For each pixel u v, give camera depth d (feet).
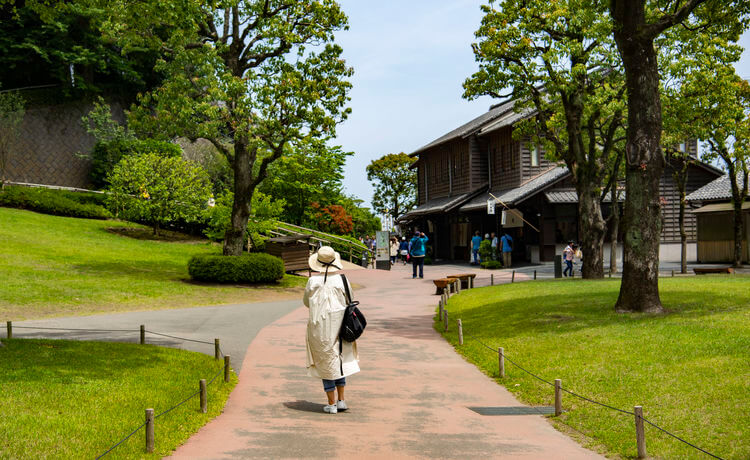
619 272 91.91
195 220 106.63
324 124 69.46
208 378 27.86
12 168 132.57
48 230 94.48
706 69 67.10
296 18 72.64
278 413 23.32
